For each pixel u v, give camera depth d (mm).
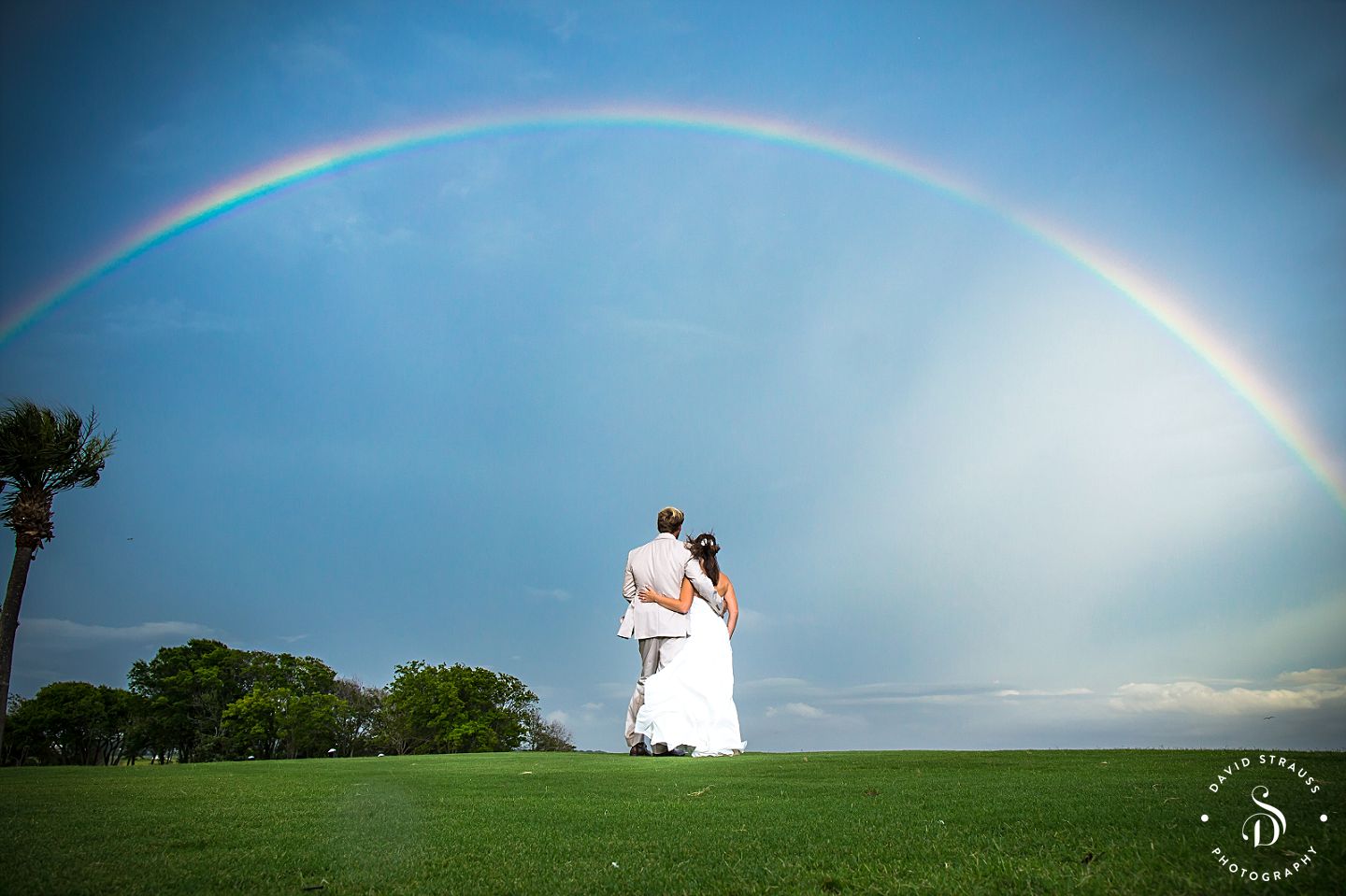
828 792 4910
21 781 6156
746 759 7887
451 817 4027
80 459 9109
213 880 2680
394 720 48875
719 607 10031
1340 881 2371
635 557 10398
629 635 10180
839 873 2682
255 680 48094
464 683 48062
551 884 2609
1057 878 2510
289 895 2504
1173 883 2418
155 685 46500
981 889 2422
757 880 2619
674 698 9586
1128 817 3520
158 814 4129
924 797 4500
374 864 2912
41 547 9047
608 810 4234
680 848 3154
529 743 49906
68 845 3281
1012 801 4199
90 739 47031
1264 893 2293
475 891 2521
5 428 8797
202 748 46312
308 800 4750
